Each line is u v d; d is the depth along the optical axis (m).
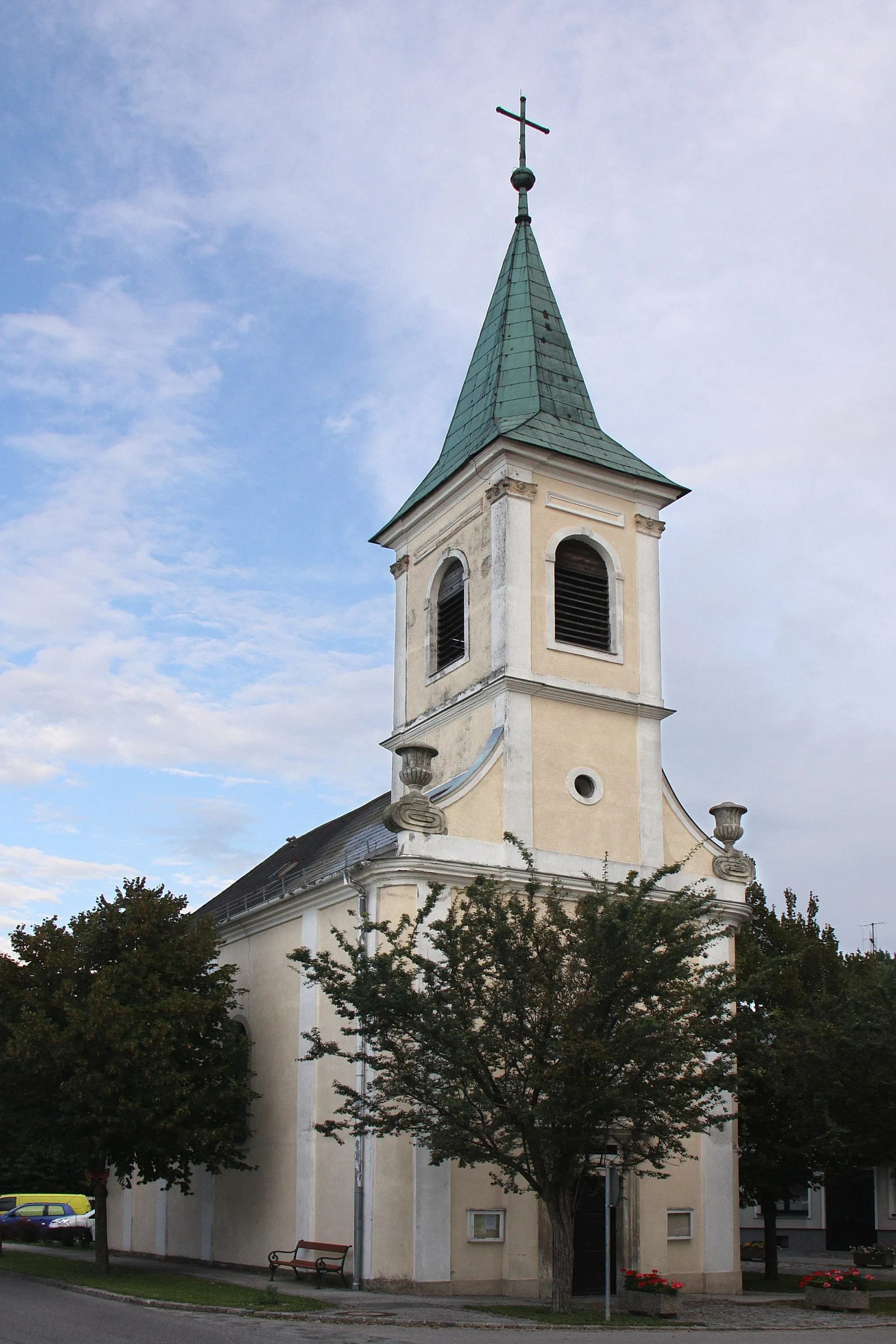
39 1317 18.92
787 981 32.09
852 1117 26.84
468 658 29.62
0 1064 26.22
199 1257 31.77
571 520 29.98
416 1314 19.92
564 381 32.03
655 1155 21.44
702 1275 26.20
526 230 34.25
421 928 24.95
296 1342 16.19
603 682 29.30
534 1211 24.36
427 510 32.00
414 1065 21.11
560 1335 17.92
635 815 28.95
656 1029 20.16
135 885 28.70
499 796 27.20
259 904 31.77
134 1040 25.50
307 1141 27.47
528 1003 20.61
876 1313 22.12
